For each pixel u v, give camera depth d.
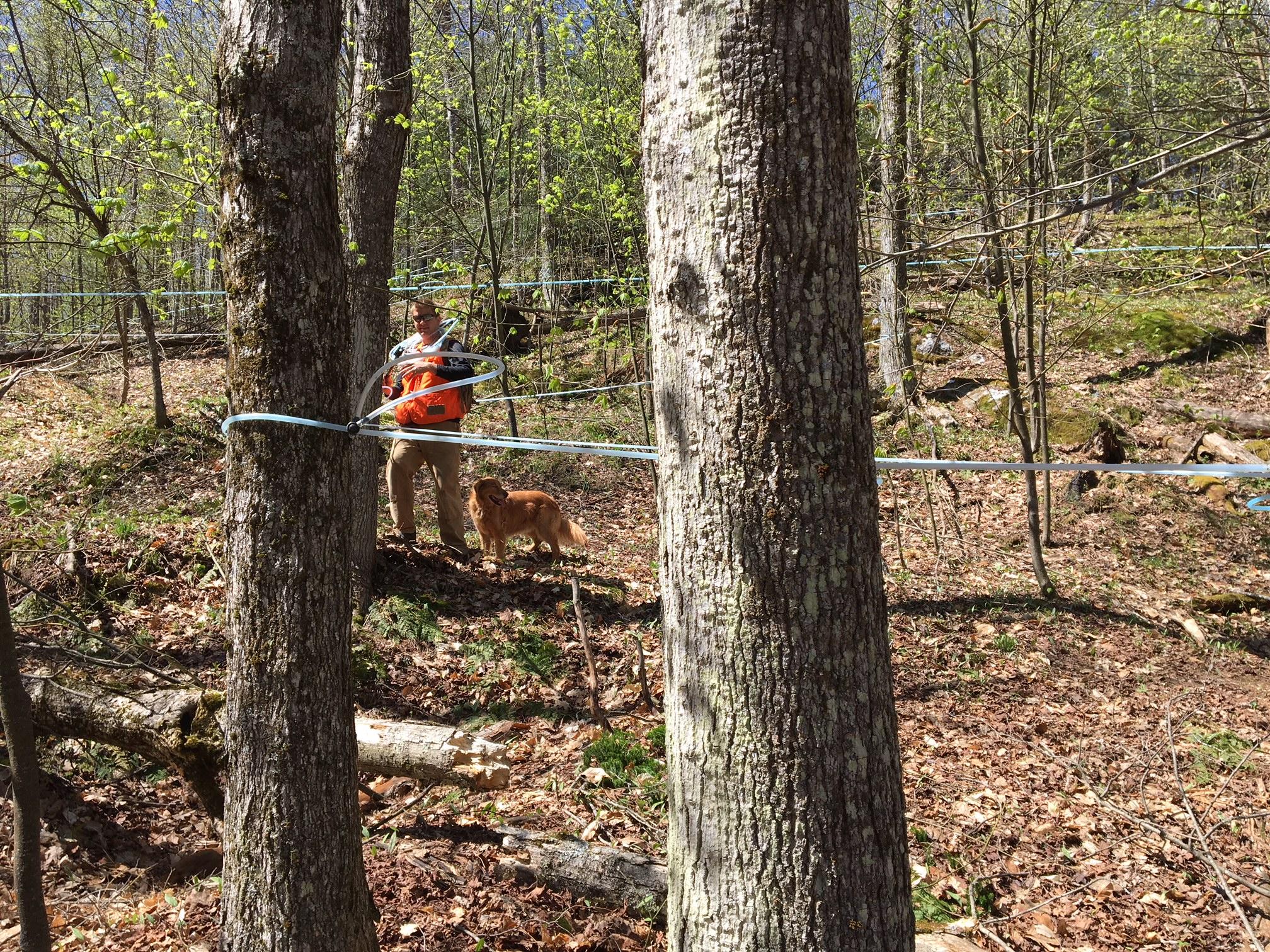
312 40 3.00
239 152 2.97
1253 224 9.35
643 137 2.58
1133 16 8.95
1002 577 9.03
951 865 5.00
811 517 2.41
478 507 8.25
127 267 4.23
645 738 5.85
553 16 11.40
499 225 17.22
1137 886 4.90
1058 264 9.16
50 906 4.25
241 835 3.15
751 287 2.38
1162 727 6.53
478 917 4.22
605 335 12.23
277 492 3.05
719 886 2.49
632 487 11.17
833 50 2.40
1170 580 9.15
